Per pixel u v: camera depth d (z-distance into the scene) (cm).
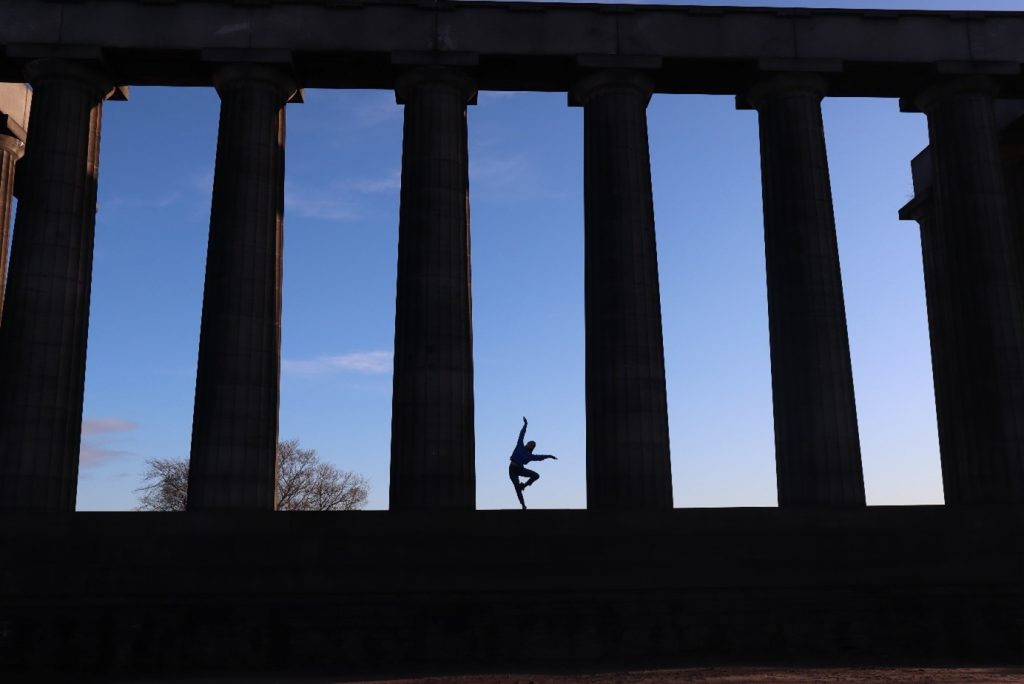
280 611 2619
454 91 3144
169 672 2509
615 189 3055
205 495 2733
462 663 2589
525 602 2677
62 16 3039
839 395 2931
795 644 2689
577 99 3275
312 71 3191
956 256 3175
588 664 2536
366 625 2623
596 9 3189
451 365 2898
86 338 2977
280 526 2705
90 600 2584
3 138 3494
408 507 2788
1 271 3422
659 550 2753
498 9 3162
